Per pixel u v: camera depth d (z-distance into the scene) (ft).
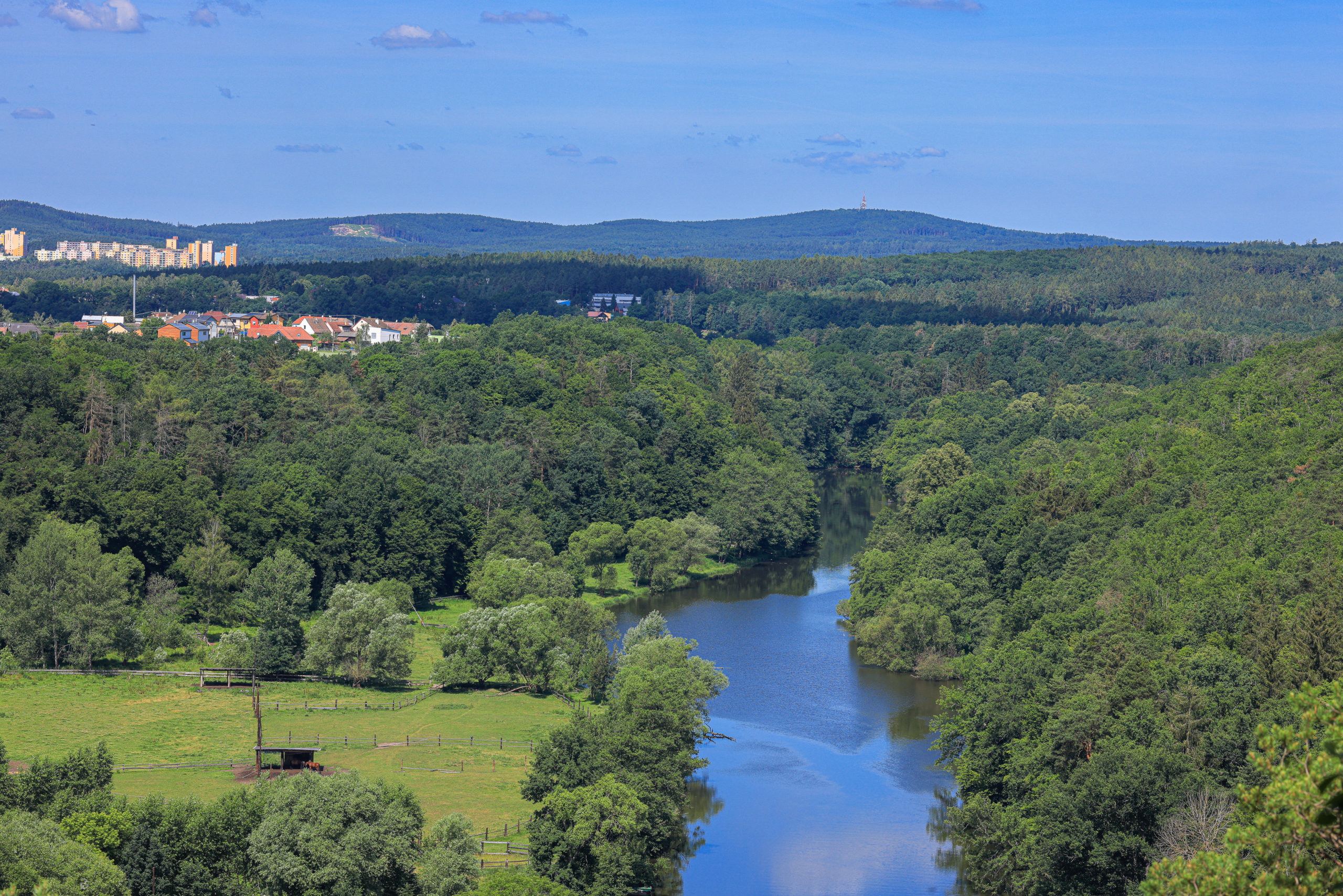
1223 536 473.67
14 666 492.54
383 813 286.05
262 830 277.23
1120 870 288.71
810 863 353.10
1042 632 432.25
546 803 310.04
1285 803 115.75
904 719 481.46
